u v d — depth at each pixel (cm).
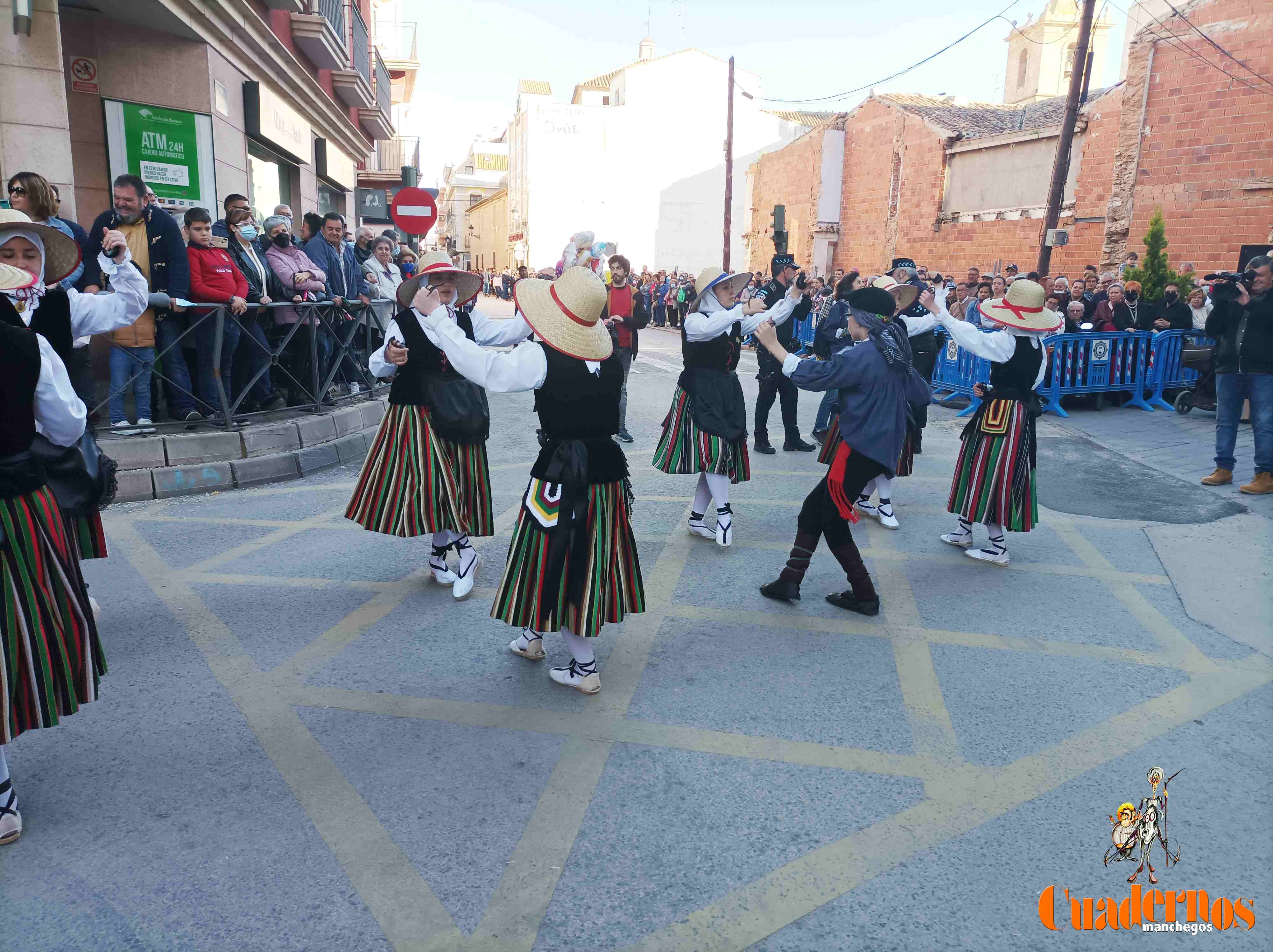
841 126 2675
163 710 312
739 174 4753
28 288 254
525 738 296
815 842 243
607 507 308
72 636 238
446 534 425
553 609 304
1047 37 4347
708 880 227
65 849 236
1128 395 1062
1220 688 336
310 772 274
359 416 756
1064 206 1919
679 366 1480
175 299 590
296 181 1348
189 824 247
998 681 340
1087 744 295
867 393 382
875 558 491
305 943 204
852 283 700
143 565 461
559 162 4562
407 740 294
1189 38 1584
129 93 857
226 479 620
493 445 794
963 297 1062
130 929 207
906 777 275
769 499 611
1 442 223
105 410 646
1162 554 493
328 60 1312
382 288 891
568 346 292
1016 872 231
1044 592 438
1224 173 1560
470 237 7388
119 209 559
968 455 474
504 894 221
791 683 338
